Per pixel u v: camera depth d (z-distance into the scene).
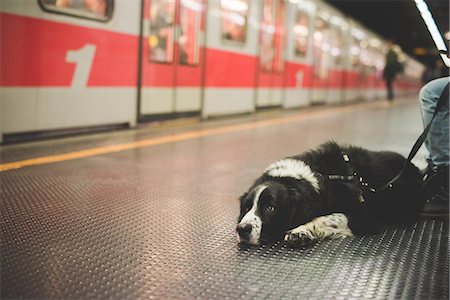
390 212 3.35
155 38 7.98
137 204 3.60
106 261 2.46
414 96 34.25
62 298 2.02
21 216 3.15
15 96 5.52
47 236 2.80
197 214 3.40
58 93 6.09
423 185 3.57
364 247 2.79
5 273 2.25
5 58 5.34
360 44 21.67
